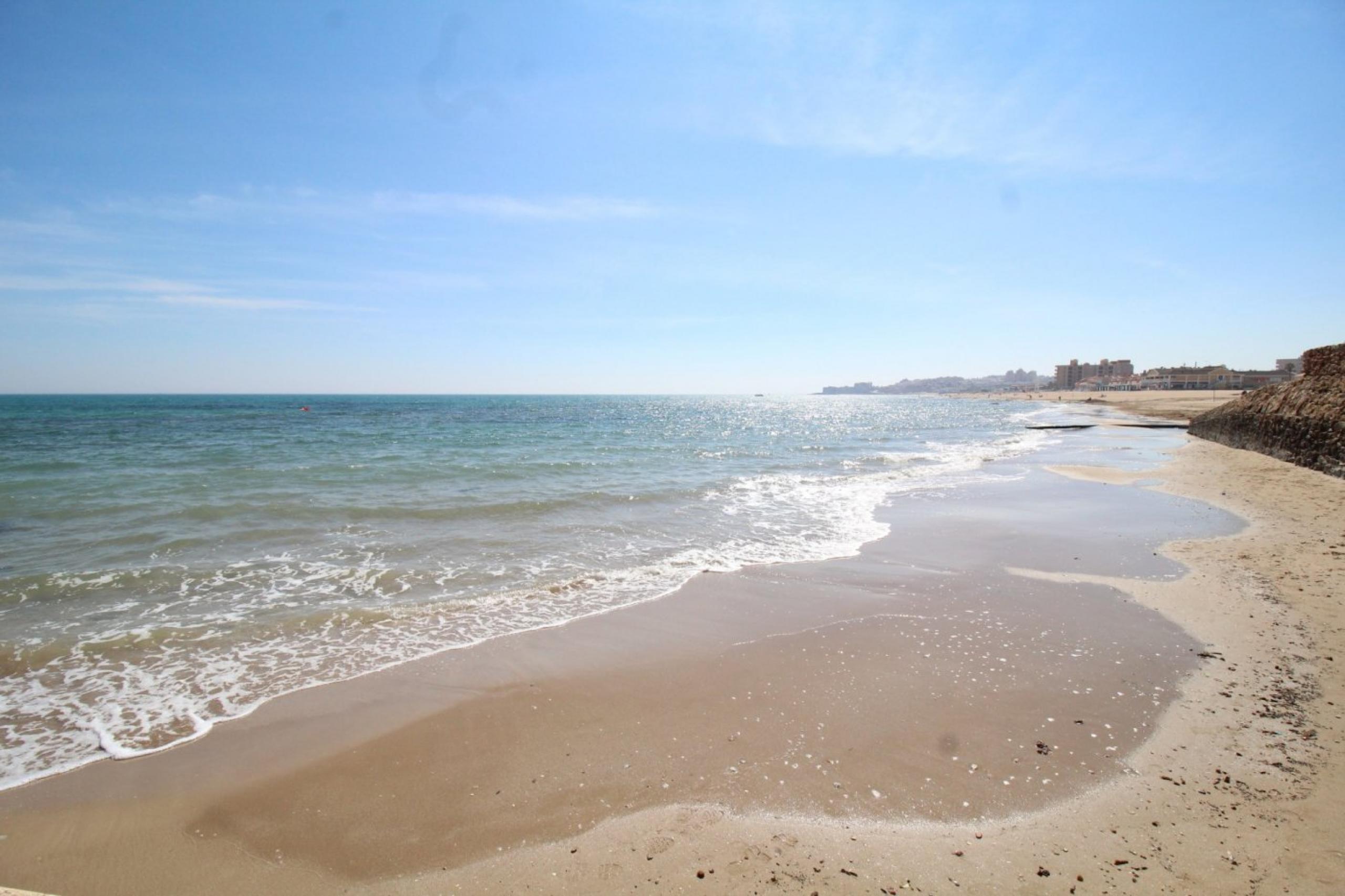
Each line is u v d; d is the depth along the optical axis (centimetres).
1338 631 684
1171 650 657
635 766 469
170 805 431
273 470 2042
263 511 1388
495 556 1085
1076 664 630
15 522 1270
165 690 605
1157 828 383
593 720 540
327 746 503
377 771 468
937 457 2783
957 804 414
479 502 1512
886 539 1206
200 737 521
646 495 1667
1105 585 895
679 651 689
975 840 379
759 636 728
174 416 6156
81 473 1934
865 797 424
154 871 371
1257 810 394
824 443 3662
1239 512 1371
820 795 428
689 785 443
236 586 912
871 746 488
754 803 421
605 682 612
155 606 831
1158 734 492
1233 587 852
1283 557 989
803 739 501
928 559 1062
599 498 1606
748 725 525
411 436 3781
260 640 727
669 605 845
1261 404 2631
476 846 386
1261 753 459
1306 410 2123
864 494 1725
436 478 1920
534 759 482
